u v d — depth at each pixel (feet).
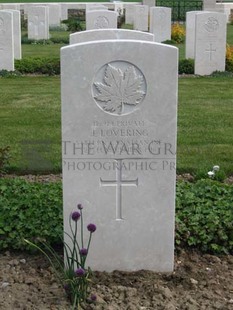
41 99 19.15
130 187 7.75
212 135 14.78
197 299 7.39
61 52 7.38
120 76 7.46
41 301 7.27
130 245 7.91
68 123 7.55
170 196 7.78
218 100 19.21
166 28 35.29
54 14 48.06
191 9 53.26
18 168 12.11
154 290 7.48
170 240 7.91
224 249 8.59
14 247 8.51
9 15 23.79
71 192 7.73
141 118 7.57
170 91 7.51
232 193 9.92
